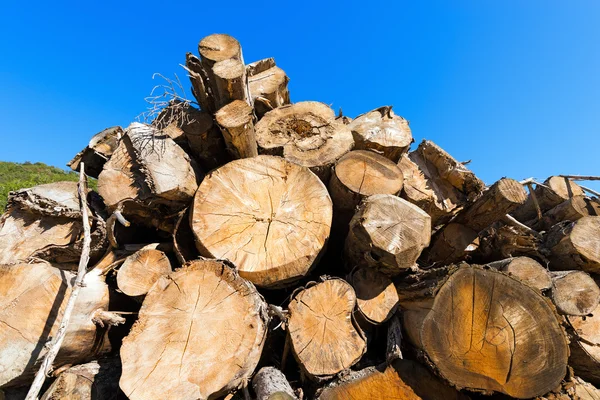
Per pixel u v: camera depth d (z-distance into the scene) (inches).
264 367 106.3
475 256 159.6
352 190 129.0
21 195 135.0
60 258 133.3
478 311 90.4
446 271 98.3
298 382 107.5
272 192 123.6
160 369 85.7
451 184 165.6
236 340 90.0
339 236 148.4
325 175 147.1
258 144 151.1
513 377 86.8
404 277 118.2
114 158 132.1
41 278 103.5
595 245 133.8
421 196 153.9
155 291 97.3
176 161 130.7
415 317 99.5
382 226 101.5
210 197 118.7
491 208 143.7
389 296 109.2
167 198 125.3
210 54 129.6
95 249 129.6
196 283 97.9
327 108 162.7
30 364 95.2
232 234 112.7
